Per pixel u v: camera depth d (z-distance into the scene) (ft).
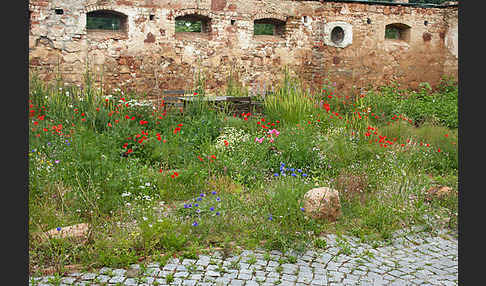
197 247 14.57
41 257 13.35
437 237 16.65
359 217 17.65
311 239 15.51
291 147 22.09
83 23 33.53
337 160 21.94
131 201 17.04
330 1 41.50
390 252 15.31
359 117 29.78
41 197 16.53
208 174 20.25
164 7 35.91
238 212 16.61
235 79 38.93
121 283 12.47
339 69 42.57
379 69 44.09
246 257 14.19
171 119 26.63
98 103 27.45
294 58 40.88
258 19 39.60
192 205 16.42
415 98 40.93
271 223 15.84
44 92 29.48
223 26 38.11
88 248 13.96
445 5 45.91
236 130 25.04
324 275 13.39
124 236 14.52
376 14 43.42
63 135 21.49
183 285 12.50
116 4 34.45
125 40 34.96
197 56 37.40
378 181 19.95
